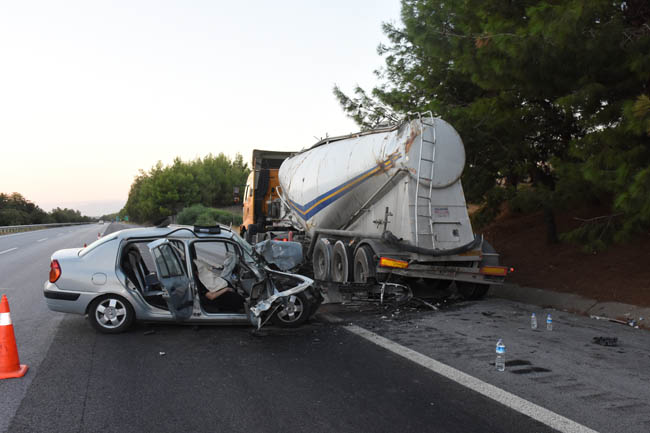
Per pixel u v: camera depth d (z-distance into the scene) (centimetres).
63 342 627
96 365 534
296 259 759
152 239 701
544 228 1412
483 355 579
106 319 670
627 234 771
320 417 396
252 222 1741
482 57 891
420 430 372
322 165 1227
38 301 918
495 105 1068
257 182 1741
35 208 12069
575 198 930
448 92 1274
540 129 1128
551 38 767
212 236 713
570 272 1044
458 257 901
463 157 926
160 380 486
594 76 825
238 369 523
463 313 841
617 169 733
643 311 763
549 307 898
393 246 911
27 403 424
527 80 888
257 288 675
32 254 1991
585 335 679
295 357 569
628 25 803
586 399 438
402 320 782
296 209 1416
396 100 1448
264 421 388
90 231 4931
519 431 372
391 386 470
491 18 872
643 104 656
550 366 536
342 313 843
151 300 707
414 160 899
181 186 7244
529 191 1008
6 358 496
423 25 1055
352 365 538
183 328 707
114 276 670
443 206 912
